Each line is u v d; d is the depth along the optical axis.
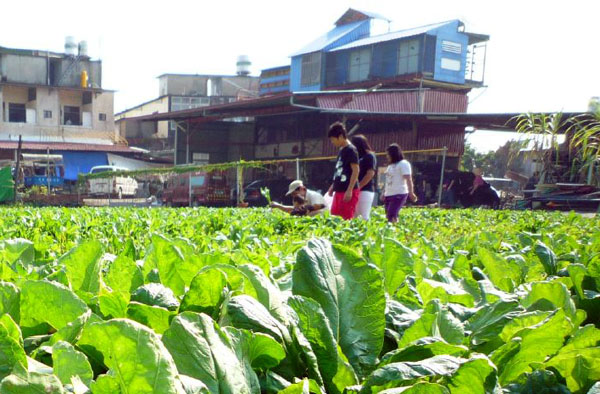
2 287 0.91
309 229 4.85
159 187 28.00
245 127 38.69
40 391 0.55
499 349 1.02
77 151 38.06
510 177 25.02
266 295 0.98
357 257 1.14
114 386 0.59
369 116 26.73
